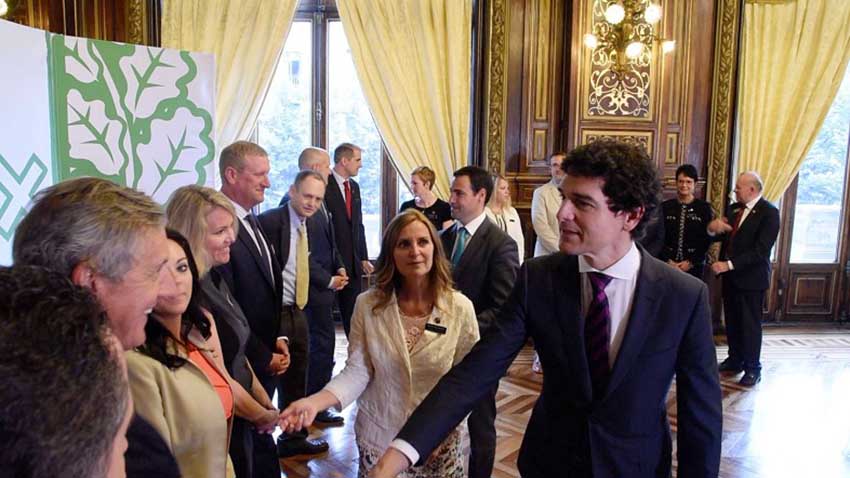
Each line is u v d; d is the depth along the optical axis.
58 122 2.41
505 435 3.31
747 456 3.13
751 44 5.39
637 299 1.23
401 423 1.73
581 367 1.25
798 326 5.88
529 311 1.33
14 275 0.50
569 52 5.09
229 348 1.77
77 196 0.96
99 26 4.84
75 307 0.49
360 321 1.80
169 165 2.81
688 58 5.25
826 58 5.42
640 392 1.24
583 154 1.20
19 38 2.19
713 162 5.38
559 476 1.29
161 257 1.01
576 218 1.20
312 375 3.42
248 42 5.00
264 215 2.92
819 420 3.62
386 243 1.79
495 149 5.13
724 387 4.19
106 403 0.48
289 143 5.50
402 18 5.09
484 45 5.08
